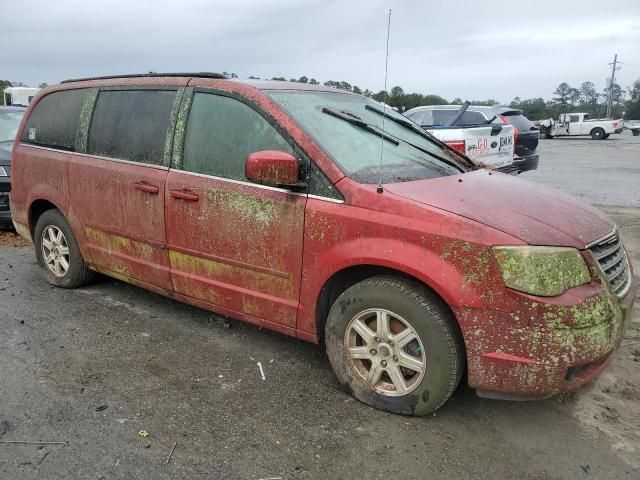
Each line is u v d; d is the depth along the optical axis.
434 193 3.24
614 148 27.19
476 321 2.88
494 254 2.83
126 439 2.97
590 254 2.96
